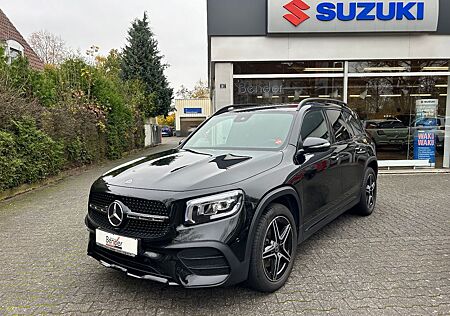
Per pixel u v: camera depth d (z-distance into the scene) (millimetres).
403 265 3686
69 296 3170
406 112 10305
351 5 9188
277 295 3107
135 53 30453
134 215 2846
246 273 2855
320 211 3980
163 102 31375
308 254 4020
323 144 3576
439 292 3113
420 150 10508
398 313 2789
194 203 2725
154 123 30078
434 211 5770
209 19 9383
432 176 9438
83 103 12656
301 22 9219
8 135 7301
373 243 4340
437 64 9969
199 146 4316
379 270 3574
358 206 5391
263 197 3008
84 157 11523
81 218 5762
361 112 10109
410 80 10164
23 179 7824
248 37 9453
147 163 3590
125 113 16859
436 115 10375
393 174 9852
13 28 18906
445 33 9500
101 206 3154
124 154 16469
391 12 9188
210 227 2707
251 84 9906
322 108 4691
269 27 9234
